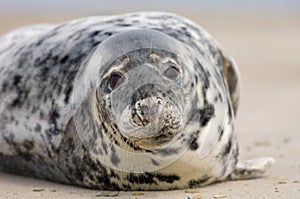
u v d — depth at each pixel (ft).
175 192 68.90
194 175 69.67
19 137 77.30
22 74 78.84
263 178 75.56
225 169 73.10
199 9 603.67
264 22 481.46
